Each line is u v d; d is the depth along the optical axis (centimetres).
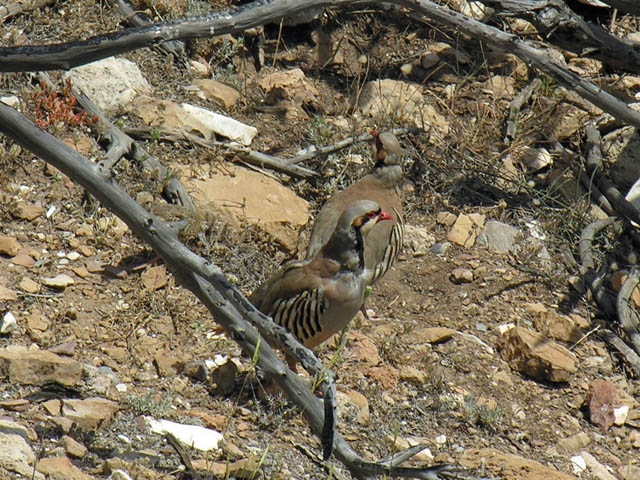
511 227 1252
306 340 947
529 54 1179
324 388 700
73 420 812
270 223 1140
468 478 730
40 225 1066
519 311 1154
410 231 1226
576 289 1207
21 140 695
